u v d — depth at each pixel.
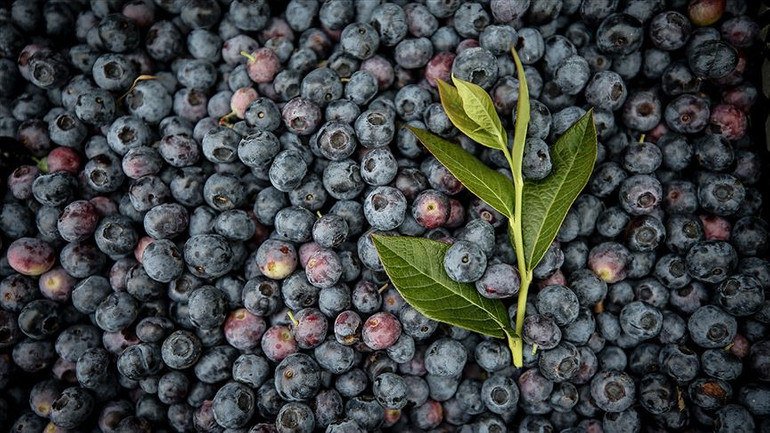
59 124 0.35
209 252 0.33
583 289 0.33
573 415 0.34
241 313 0.34
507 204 0.32
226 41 0.37
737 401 0.33
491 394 0.33
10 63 0.37
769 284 0.33
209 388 0.34
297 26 0.37
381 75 0.36
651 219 0.34
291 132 0.35
